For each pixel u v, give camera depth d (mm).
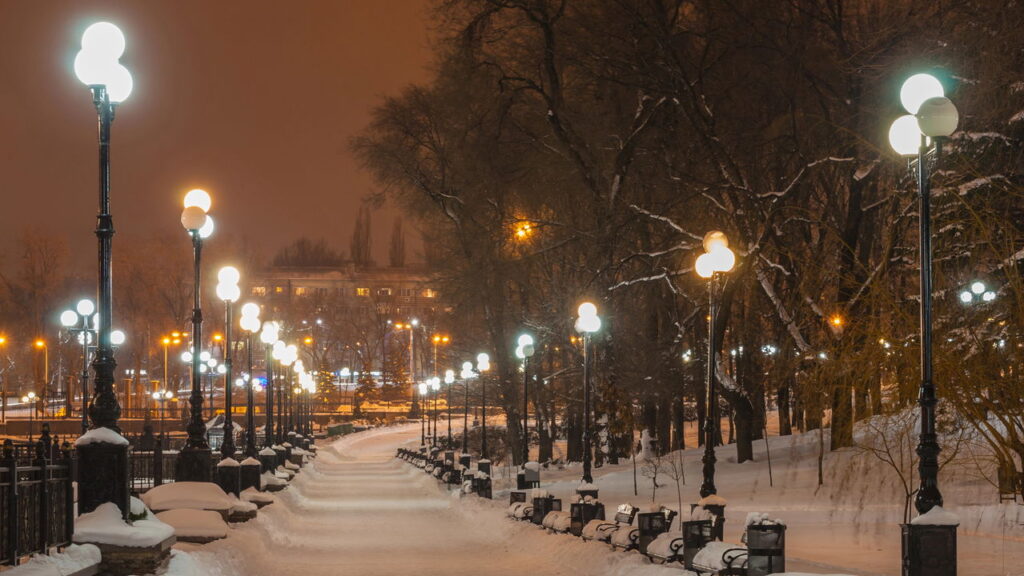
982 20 30078
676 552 19781
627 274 54812
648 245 53000
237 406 116000
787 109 45969
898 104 38469
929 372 15820
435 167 65625
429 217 65938
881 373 22359
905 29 38375
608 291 51281
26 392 136625
